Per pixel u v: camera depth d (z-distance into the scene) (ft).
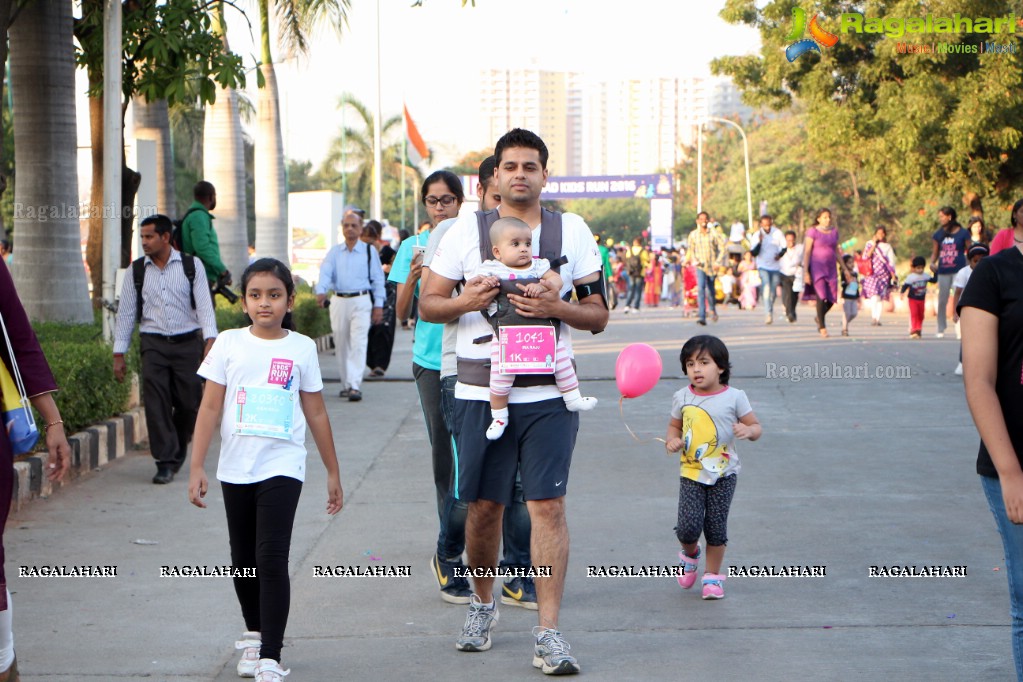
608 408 56.39
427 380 28.17
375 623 25.63
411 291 28.91
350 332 61.82
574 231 22.85
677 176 485.56
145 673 22.62
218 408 22.39
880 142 118.93
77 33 57.98
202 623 25.82
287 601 21.62
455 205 29.81
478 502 22.89
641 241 140.26
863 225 257.96
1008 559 17.89
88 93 59.31
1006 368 17.70
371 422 54.70
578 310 22.12
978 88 109.60
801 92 128.88
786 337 88.84
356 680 22.00
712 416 26.63
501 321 21.90
